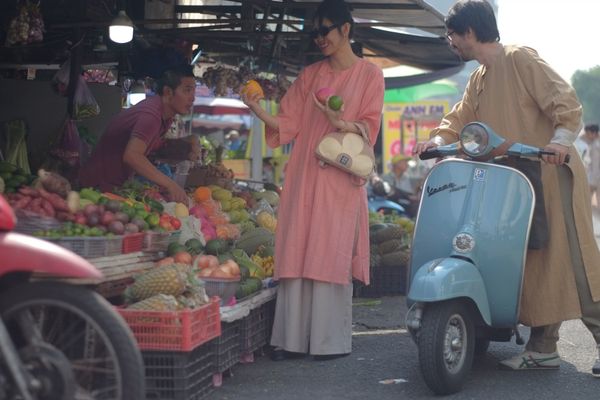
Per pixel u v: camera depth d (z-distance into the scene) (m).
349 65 7.72
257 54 12.42
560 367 7.48
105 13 10.41
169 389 5.83
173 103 8.69
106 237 6.38
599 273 7.01
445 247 6.77
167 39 11.59
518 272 6.70
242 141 24.56
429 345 6.26
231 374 7.01
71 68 10.21
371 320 9.76
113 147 8.72
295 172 7.75
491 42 7.09
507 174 6.70
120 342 4.61
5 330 4.43
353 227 7.58
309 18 11.34
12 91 11.52
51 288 4.64
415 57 14.64
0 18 9.65
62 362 4.55
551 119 6.88
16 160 9.51
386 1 10.05
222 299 6.88
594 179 21.27
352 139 7.49
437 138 7.35
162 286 6.06
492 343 8.40
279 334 7.64
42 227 6.16
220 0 13.52
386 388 6.72
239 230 9.62
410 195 20.30
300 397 6.43
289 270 7.50
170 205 8.34
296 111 7.82
